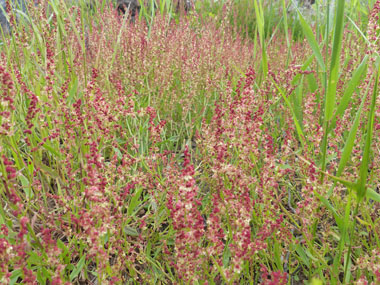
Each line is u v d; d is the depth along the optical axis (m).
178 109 3.34
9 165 1.33
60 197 1.80
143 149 2.64
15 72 2.26
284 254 1.82
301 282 1.94
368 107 2.18
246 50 4.09
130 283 1.88
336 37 1.53
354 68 2.94
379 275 1.31
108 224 1.42
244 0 6.25
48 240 1.30
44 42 2.34
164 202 1.99
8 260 1.22
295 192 2.38
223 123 2.04
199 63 3.34
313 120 2.25
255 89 3.22
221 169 1.66
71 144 2.03
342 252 1.80
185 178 1.37
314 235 1.84
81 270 1.84
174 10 5.30
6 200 1.87
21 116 2.17
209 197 2.12
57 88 2.26
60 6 2.47
